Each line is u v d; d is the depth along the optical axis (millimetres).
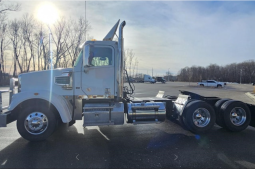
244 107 5949
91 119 5176
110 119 5250
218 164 3746
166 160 3924
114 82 5422
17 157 4059
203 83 41312
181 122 6039
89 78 5344
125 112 5859
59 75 5332
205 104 5758
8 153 4273
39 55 37938
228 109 5883
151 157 4074
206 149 4535
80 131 6043
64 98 5270
